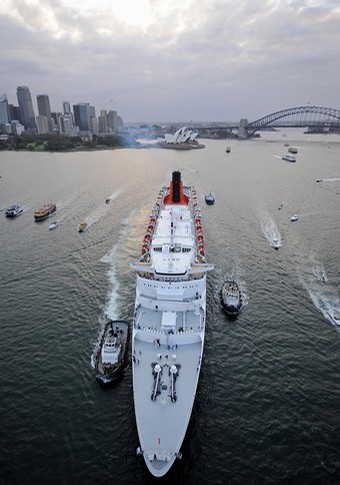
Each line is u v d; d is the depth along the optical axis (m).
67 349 54.62
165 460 35.75
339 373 50.62
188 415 39.75
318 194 143.88
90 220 114.50
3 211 126.62
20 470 37.53
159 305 53.28
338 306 65.56
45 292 70.12
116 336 54.97
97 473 37.38
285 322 61.16
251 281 73.94
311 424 43.00
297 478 37.12
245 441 40.94
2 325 60.16
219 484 36.56
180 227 70.75
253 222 110.62
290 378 49.72
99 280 74.44
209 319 61.41
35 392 47.03
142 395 41.81
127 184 166.38
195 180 175.62
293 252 88.00
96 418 43.41
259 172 197.75
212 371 50.66
